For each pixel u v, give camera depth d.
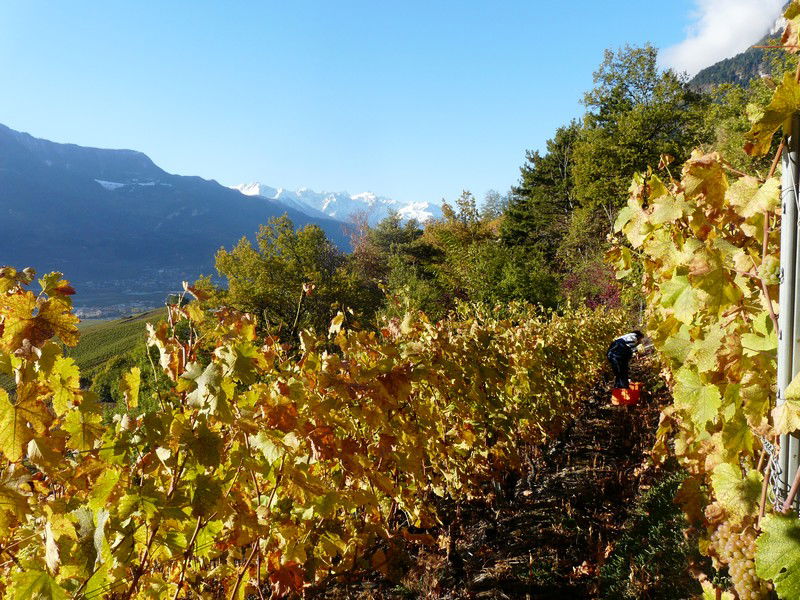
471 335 5.21
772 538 1.34
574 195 38.16
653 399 8.84
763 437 1.52
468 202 41.88
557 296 18.11
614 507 4.82
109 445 2.00
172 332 2.57
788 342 1.33
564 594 3.49
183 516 1.91
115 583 2.00
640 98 34.19
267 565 2.63
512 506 4.80
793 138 1.29
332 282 30.44
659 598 3.12
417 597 3.39
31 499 2.06
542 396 6.40
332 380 2.67
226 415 2.01
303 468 2.51
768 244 1.85
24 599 1.67
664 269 2.53
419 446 3.58
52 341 1.90
